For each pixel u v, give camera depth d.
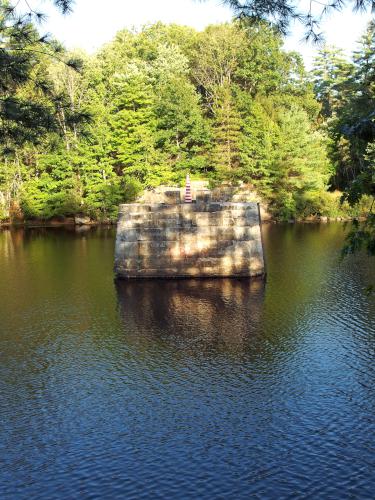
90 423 22.30
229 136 78.25
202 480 18.62
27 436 21.45
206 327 32.72
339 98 89.31
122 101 79.44
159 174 78.56
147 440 21.02
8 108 16.19
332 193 81.75
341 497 17.55
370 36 66.56
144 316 34.94
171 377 26.16
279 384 25.19
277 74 87.25
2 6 15.55
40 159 78.56
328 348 29.11
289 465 19.28
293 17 12.67
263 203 80.19
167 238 43.59
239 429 21.61
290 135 79.62
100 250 57.81
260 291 39.81
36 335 31.83
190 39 96.19
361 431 21.25
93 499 17.80
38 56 20.09
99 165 79.06
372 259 50.03
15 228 78.62
